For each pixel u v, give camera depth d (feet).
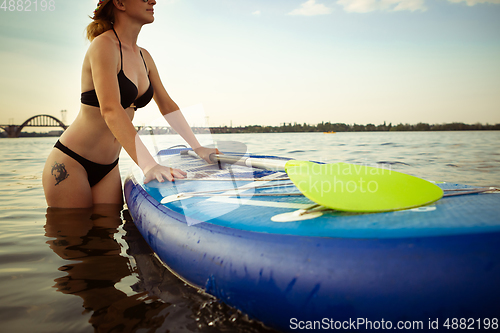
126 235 4.73
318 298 1.92
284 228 2.34
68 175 5.76
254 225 2.50
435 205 2.68
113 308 2.64
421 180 3.22
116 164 6.58
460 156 14.70
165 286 3.01
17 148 32.01
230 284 2.31
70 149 5.64
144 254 3.96
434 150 18.03
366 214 2.48
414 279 1.79
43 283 3.15
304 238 2.12
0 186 9.63
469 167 11.22
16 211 6.26
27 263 3.69
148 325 2.37
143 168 4.56
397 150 17.97
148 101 5.86
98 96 4.53
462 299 1.74
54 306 2.68
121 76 4.94
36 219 5.57
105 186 6.41
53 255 3.95
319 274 1.94
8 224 5.30
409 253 1.86
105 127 5.47
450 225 2.07
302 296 1.96
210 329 2.31
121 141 4.44
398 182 3.12
